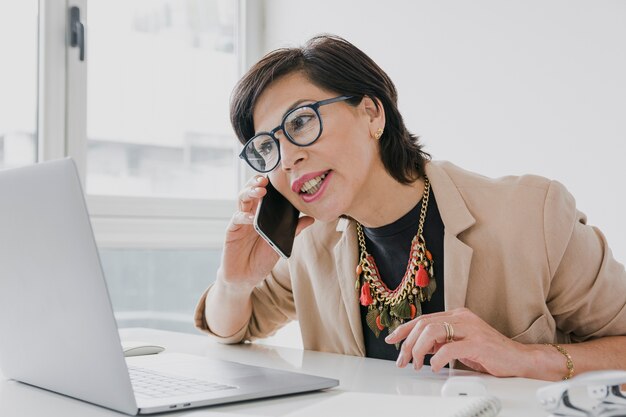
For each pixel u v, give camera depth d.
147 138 2.75
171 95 2.82
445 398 0.75
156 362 1.09
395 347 1.30
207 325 1.52
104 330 0.75
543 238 1.21
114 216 2.62
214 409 0.79
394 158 1.27
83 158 2.55
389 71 2.55
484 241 1.23
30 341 0.89
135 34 2.71
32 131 2.47
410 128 2.48
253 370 1.00
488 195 1.27
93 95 2.61
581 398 0.77
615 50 1.89
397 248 1.30
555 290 1.23
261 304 1.54
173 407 0.77
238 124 1.29
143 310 2.73
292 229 1.34
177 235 2.74
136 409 0.75
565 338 1.32
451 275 1.22
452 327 1.02
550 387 0.68
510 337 1.23
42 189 0.76
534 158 2.09
